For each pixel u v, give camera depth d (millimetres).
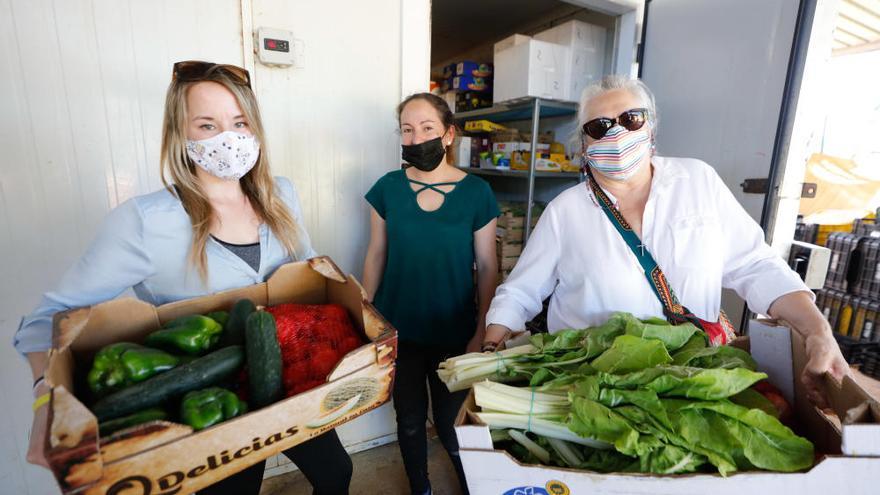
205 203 993
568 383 801
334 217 1868
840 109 4637
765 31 1995
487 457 673
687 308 1155
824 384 793
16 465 1451
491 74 3457
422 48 1901
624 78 1197
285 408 695
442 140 1514
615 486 637
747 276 1141
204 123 938
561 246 1281
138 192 1484
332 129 1789
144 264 944
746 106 2104
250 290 986
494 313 1215
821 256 1953
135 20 1397
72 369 733
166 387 655
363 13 1765
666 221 1161
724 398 707
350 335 919
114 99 1406
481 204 1558
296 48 1636
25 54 1276
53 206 1377
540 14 3711
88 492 546
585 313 1204
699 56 2334
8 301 1363
